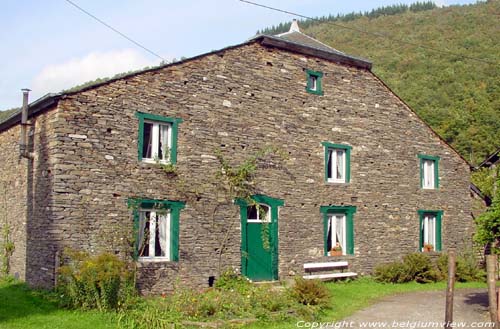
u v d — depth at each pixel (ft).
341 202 64.54
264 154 57.88
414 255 68.39
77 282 40.57
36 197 48.67
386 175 69.82
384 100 70.85
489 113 139.23
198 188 52.60
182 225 51.44
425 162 76.07
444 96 153.89
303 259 60.13
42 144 48.03
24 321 36.19
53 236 44.65
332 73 65.67
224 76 55.72
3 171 58.90
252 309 41.14
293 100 61.31
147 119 50.26
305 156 61.62
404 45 208.03
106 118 47.75
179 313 38.52
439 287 63.10
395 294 56.49
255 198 56.75
